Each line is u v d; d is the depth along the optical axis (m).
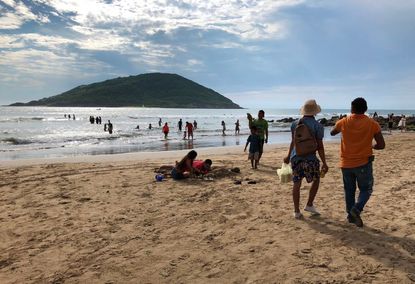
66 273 4.23
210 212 6.57
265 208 6.73
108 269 4.30
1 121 67.62
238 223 5.88
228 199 7.51
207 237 5.28
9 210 6.97
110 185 9.19
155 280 4.01
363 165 5.25
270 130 45.72
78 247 5.01
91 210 6.87
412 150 16.97
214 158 15.12
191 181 9.57
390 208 6.46
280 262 4.36
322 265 4.23
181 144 26.22
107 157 17.30
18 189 8.88
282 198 7.49
